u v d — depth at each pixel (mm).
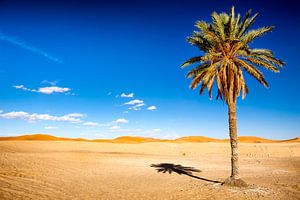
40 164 27688
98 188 18359
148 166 33312
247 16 18859
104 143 65562
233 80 18656
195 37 19688
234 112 19047
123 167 31609
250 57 18922
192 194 16594
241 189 17625
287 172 28062
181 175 26125
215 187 18500
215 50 19047
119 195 16234
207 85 19000
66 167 28094
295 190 17469
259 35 18844
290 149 59062
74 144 60062
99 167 30438
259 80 18969
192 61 19656
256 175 25734
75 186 18656
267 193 16484
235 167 18750
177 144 69688
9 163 25578
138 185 20047
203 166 34594
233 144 18938
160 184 20625
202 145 67875
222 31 18578
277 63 18719
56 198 14422
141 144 68250
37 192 15414
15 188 15703
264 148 61031
